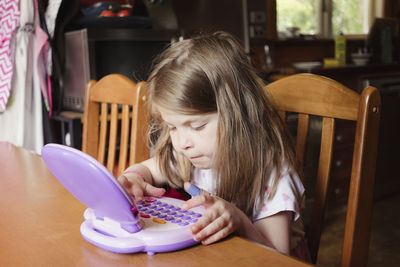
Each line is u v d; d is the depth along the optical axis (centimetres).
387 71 337
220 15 253
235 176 73
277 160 76
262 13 305
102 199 52
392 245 220
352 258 70
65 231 62
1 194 82
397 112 288
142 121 113
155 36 204
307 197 230
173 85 68
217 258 52
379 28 376
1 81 191
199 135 70
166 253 53
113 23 208
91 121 135
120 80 121
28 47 197
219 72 70
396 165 294
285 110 89
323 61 359
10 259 53
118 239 53
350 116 76
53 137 211
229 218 58
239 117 71
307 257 83
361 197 69
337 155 252
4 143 135
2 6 189
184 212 62
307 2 359
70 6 204
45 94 202
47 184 88
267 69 277
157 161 92
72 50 203
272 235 75
